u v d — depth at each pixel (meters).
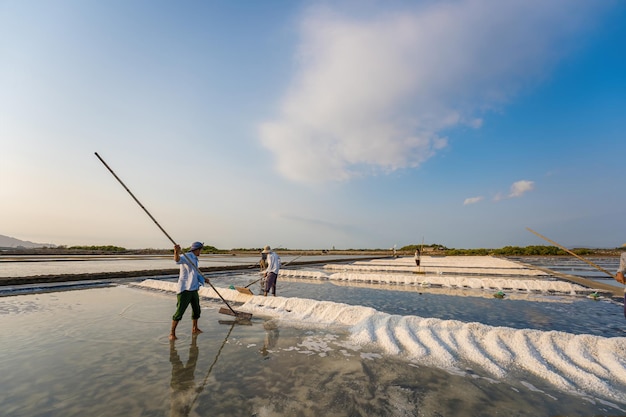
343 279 13.54
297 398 3.01
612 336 5.20
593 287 11.20
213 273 15.02
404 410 2.82
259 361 3.98
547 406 2.93
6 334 5.01
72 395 3.05
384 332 4.96
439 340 4.67
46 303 7.48
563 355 4.13
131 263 20.50
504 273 16.14
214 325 5.75
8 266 16.47
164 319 6.09
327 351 4.38
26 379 3.40
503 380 3.49
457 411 2.82
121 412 2.74
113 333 5.13
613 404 2.98
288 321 6.04
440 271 17.25
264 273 9.59
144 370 3.67
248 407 2.83
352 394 3.11
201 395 3.06
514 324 6.00
